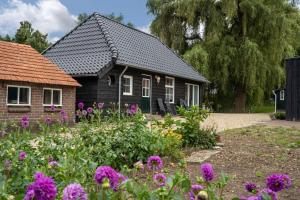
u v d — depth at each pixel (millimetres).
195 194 2318
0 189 2387
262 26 24781
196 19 25891
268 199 2107
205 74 24125
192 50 24562
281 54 25078
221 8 24922
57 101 13695
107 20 19344
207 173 2521
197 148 7859
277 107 30141
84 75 14883
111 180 2133
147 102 18188
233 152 7605
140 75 17672
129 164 5734
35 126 12328
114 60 15281
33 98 12695
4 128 6391
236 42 25016
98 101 14898
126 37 19391
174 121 7547
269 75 25625
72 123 13102
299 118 17281
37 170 3064
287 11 27406
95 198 2168
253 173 5730
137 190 2330
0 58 12695
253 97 26328
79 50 17078
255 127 13258
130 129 6039
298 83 17359
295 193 4590
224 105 27734
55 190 1748
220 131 11938
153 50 20875
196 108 8172
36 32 35812
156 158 2912
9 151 3906
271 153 7484
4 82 11727
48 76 13469
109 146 5449
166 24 27141
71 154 3625
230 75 25344
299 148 8078
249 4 24375
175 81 20781
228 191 4543
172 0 26906
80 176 2955
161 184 2555
